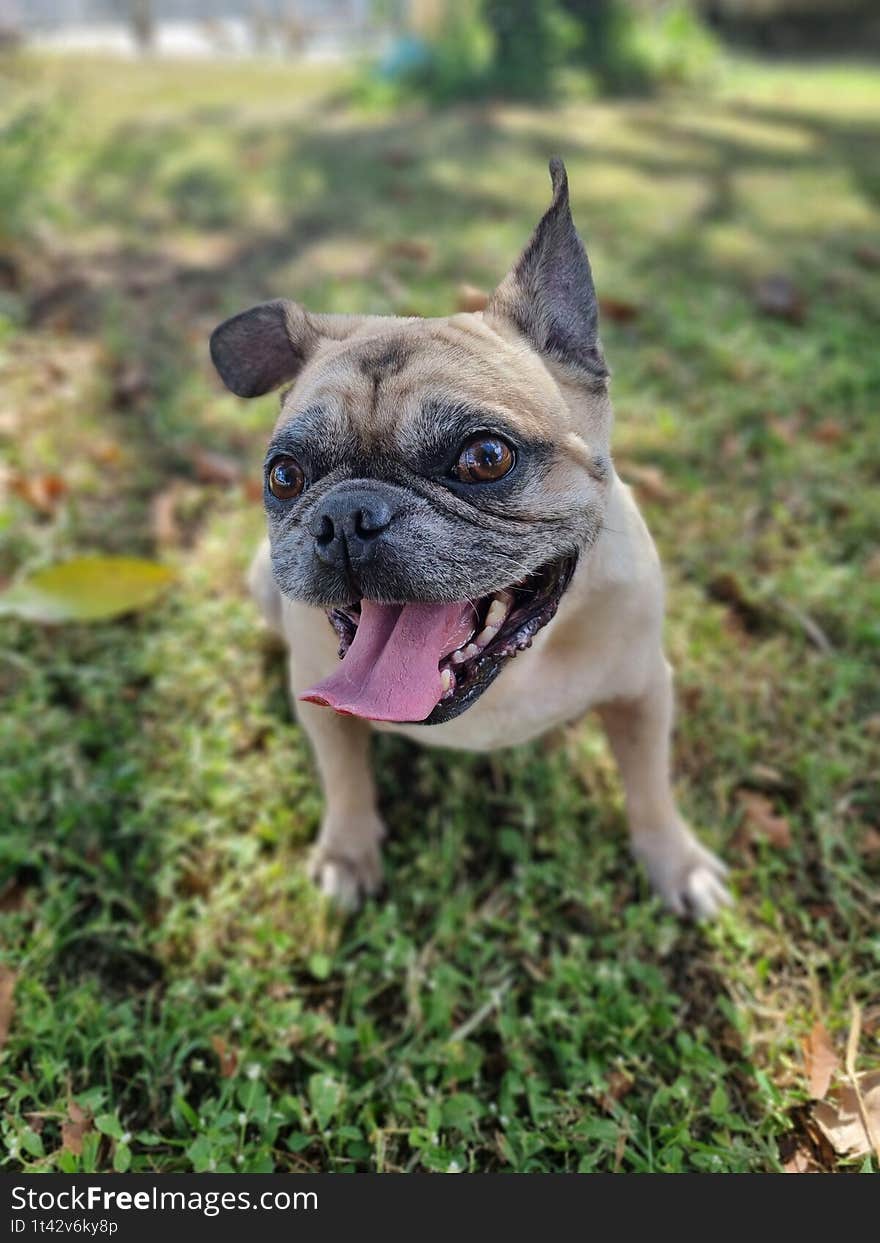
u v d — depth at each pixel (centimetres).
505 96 164
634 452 67
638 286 90
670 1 203
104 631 55
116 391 75
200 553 60
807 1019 37
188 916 42
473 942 41
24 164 110
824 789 46
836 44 253
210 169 126
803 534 60
